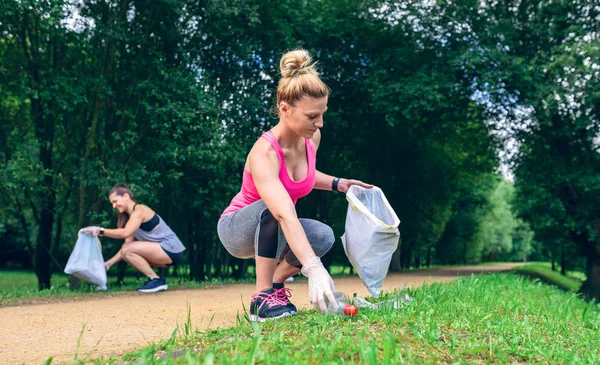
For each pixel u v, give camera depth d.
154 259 7.30
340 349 2.21
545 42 14.88
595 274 15.74
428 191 21.89
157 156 10.82
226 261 16.25
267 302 3.16
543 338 3.13
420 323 2.93
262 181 2.89
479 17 14.91
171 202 13.90
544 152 15.55
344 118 16.69
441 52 15.12
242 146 12.38
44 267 12.88
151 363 1.99
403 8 15.41
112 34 10.20
